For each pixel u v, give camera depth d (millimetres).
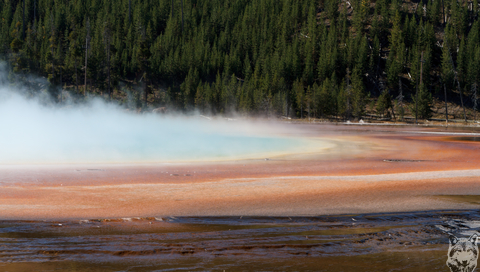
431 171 18578
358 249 7223
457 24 163875
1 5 165500
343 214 10156
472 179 16016
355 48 143875
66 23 145250
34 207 10523
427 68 132375
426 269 6223
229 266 6254
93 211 10234
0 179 14922
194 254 6828
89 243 7379
